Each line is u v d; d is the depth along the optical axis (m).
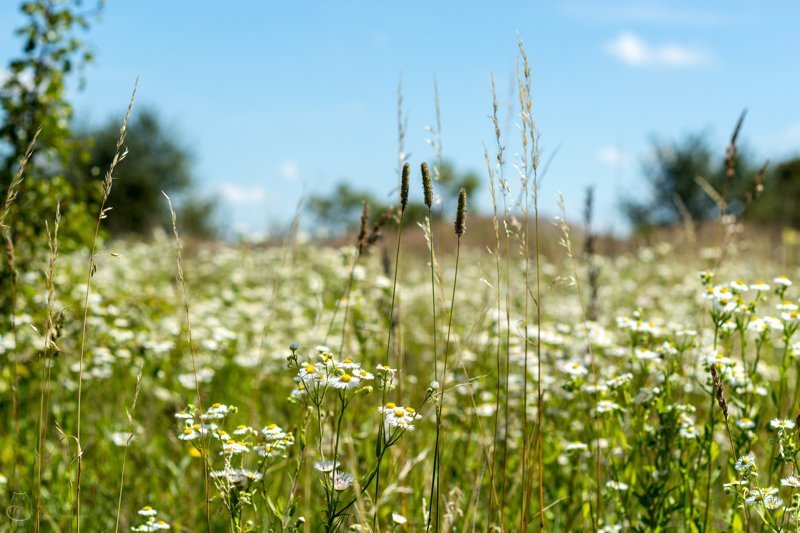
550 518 3.74
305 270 9.51
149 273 11.04
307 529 2.83
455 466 3.94
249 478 2.79
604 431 3.92
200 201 24.81
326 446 3.55
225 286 10.32
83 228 5.98
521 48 2.89
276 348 6.45
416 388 5.14
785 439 2.79
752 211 23.12
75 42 5.91
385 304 4.82
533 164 2.93
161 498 4.14
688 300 7.09
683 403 4.00
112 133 32.94
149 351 5.38
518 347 4.55
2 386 4.73
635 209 24.80
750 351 5.09
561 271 8.52
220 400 5.42
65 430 4.63
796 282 8.04
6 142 5.72
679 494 3.40
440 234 3.46
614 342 4.89
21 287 5.46
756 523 3.46
